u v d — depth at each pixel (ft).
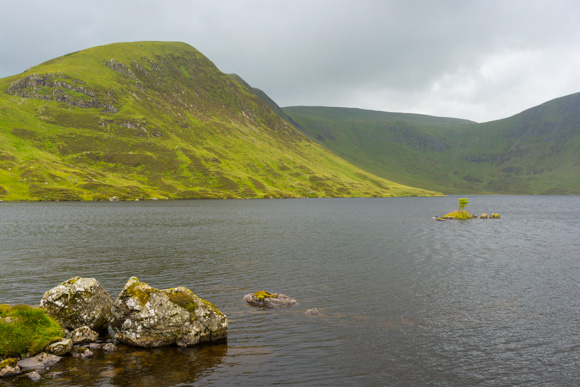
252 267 163.32
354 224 368.27
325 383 68.39
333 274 152.66
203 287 130.72
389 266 169.27
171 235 264.11
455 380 70.28
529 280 145.59
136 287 90.07
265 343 85.97
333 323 98.43
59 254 185.78
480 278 148.25
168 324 84.43
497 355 80.89
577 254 204.64
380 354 80.69
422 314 106.22
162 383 67.36
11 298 113.60
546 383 69.67
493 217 479.00
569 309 111.45
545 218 473.26
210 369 73.31
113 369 72.79
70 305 90.79
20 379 67.72
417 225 366.22
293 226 338.75
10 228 287.48
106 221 353.51
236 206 642.22
